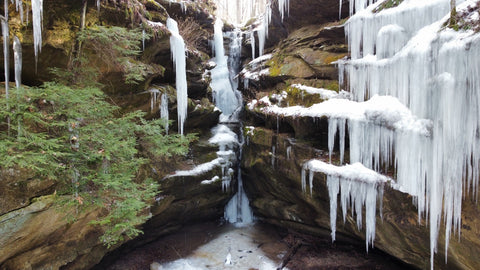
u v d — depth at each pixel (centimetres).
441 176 490
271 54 1138
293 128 862
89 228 633
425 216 557
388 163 613
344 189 670
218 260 863
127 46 626
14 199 454
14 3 487
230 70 1380
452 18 491
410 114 557
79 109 496
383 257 804
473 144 445
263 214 1073
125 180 548
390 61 621
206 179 982
